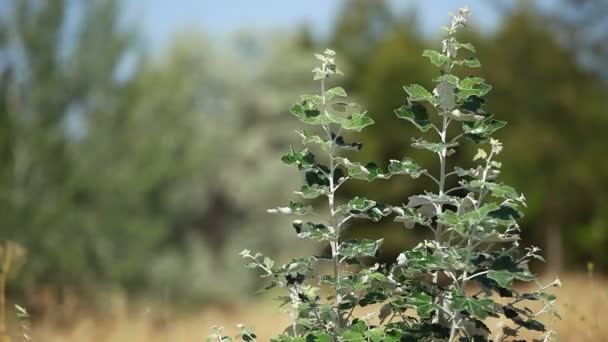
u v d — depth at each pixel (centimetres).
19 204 2080
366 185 3244
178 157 2408
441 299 266
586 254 2970
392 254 3278
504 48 3034
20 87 2138
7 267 467
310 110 266
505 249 259
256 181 2811
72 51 2183
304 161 271
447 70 260
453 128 2692
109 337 904
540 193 2912
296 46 3234
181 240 2547
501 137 2959
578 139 2952
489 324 507
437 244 261
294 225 271
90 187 2198
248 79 3016
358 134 3525
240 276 2617
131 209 2267
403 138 3459
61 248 2105
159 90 2350
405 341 257
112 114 2234
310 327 273
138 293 2294
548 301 261
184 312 2188
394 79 3544
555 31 3250
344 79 3456
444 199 257
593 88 3061
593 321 454
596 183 2930
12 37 2117
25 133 2102
